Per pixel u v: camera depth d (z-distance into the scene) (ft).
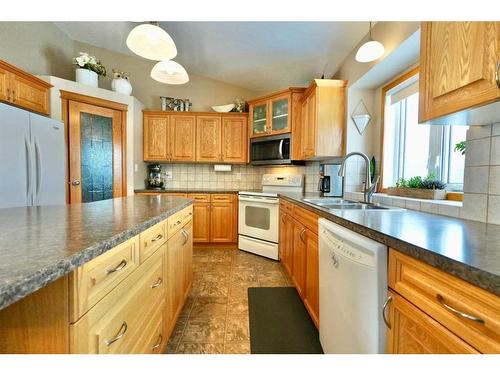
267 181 12.60
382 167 8.19
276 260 10.12
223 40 9.66
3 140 6.73
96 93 10.52
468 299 1.92
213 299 6.93
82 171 10.14
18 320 1.98
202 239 12.05
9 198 6.87
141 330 3.36
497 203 3.58
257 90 13.92
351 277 3.43
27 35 9.63
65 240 2.33
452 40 3.07
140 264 3.32
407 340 2.59
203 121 12.73
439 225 3.45
